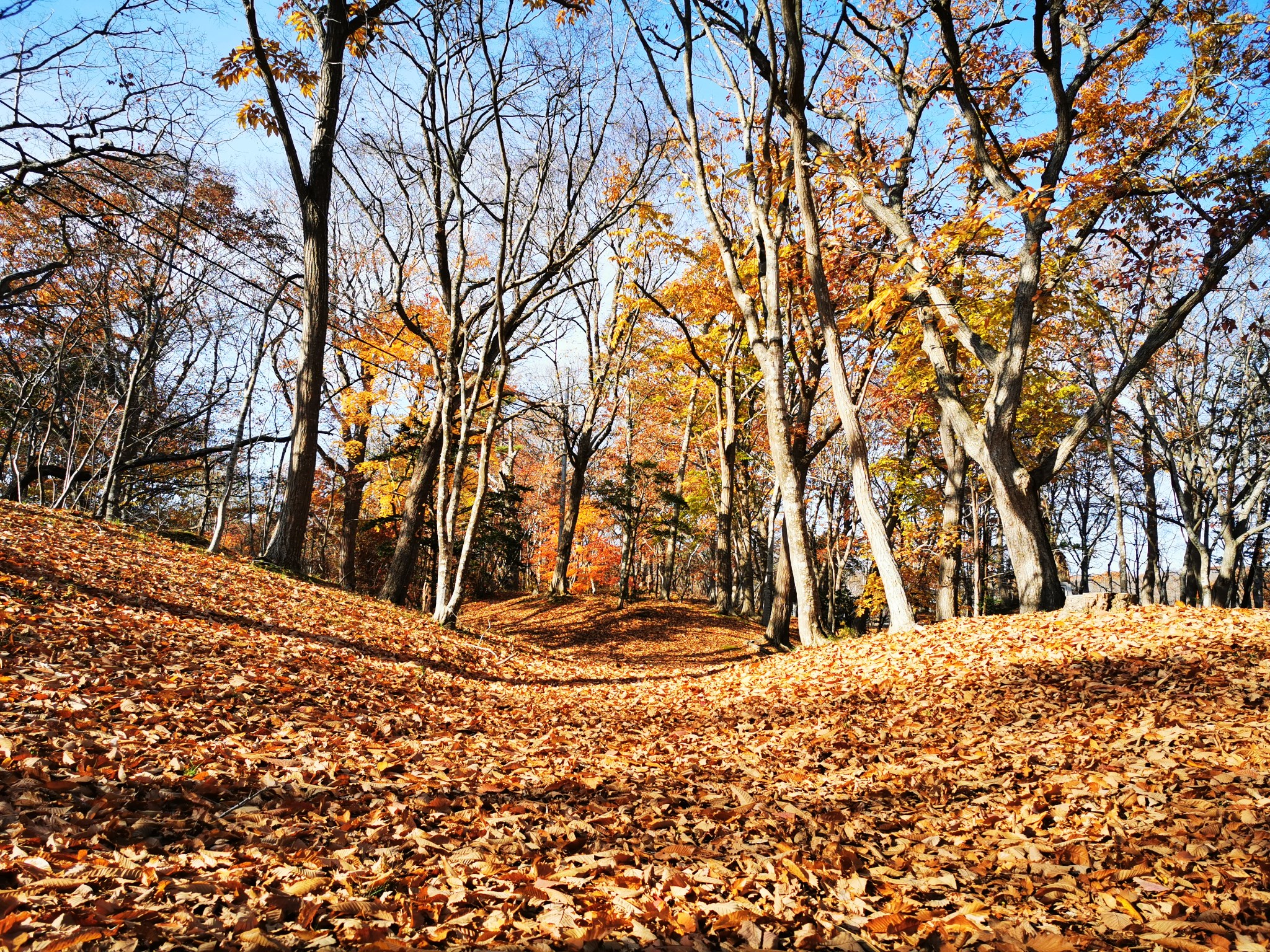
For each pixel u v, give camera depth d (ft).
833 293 51.29
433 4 48.73
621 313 87.30
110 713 16.26
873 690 28.40
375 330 71.67
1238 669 21.77
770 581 84.23
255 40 45.55
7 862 9.00
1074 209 41.32
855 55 52.16
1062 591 43.55
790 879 10.40
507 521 102.78
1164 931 8.51
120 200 56.18
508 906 9.30
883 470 81.66
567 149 56.59
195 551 46.93
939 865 11.02
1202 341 76.38
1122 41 41.04
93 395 70.18
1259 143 43.91
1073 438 43.65
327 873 10.16
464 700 28.99
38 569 28.37
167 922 8.22
